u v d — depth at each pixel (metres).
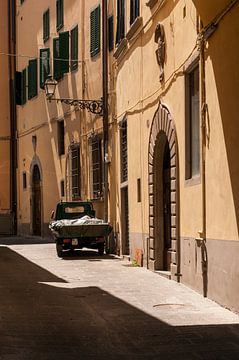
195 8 13.27
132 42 20.06
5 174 39.75
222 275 11.81
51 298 13.28
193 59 13.68
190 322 10.46
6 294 13.89
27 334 9.73
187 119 14.58
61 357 8.27
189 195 14.21
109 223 23.95
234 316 10.86
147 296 13.29
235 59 10.88
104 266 19.42
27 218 37.16
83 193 27.47
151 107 17.88
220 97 11.83
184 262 14.75
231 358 8.12
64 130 30.34
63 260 21.73
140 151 19.20
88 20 26.64
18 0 37.91
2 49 39.78
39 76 33.78
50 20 32.06
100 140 25.23
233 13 10.95
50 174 32.72
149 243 18.05
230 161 11.27
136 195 19.78
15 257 23.23
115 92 23.17
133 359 8.20
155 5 17.12
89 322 10.70
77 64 27.98
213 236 12.38
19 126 38.31
